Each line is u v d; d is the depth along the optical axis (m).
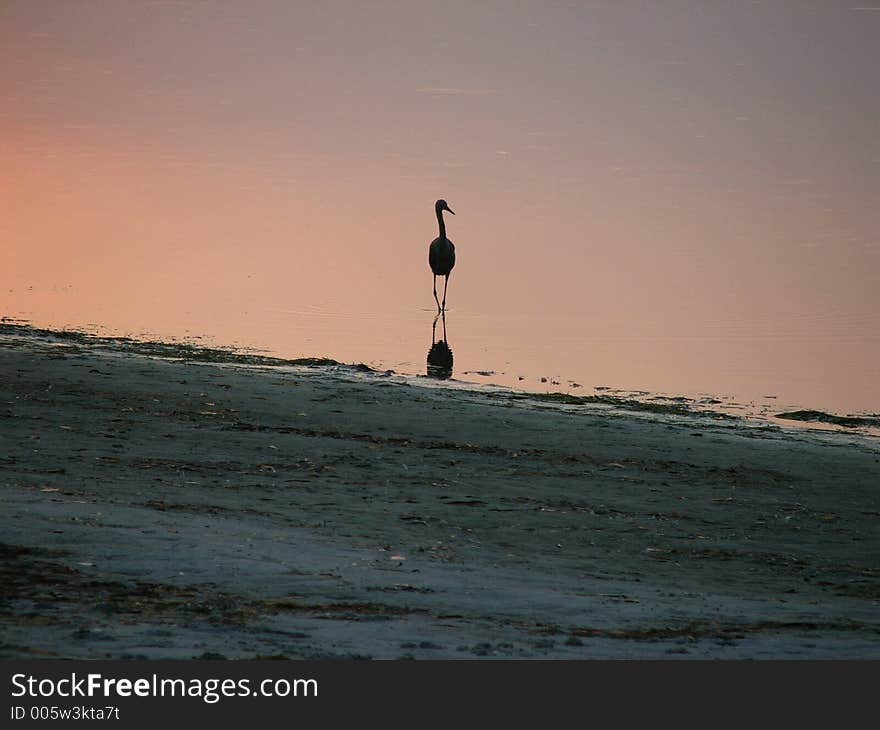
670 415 66.19
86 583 31.56
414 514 44.94
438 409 64.00
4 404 58.69
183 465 49.81
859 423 66.00
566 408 66.56
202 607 30.08
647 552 42.47
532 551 41.38
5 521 37.62
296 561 36.03
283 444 54.66
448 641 28.55
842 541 45.59
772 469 55.94
